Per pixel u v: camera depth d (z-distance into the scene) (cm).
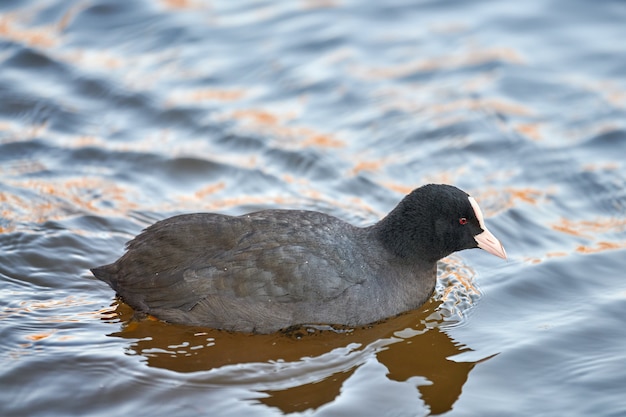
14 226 1395
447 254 1259
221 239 1173
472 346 1188
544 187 1584
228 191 1562
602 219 1501
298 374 1112
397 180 1608
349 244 1215
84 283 1287
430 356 1162
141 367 1116
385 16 2133
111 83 1842
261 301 1152
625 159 1653
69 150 1636
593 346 1180
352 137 1725
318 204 1528
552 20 2111
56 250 1350
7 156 1605
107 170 1588
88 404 1045
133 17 2091
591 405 1057
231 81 1878
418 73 1920
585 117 1775
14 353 1127
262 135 1717
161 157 1634
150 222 1449
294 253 1164
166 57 1950
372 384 1099
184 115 1761
